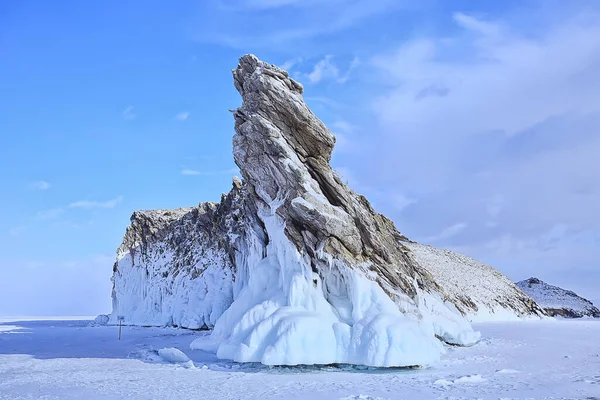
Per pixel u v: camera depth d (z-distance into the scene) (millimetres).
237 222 52312
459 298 62406
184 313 52531
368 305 24969
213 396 17891
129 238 69438
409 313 26500
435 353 23641
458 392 17891
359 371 22719
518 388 18469
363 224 27859
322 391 18359
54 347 35094
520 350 29000
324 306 25203
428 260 73625
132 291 65000
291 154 27297
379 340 22469
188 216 64625
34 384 20766
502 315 63688
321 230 26062
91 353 31406
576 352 28094
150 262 64312
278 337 22812
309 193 26297
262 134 27641
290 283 25547
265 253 29875
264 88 27844
